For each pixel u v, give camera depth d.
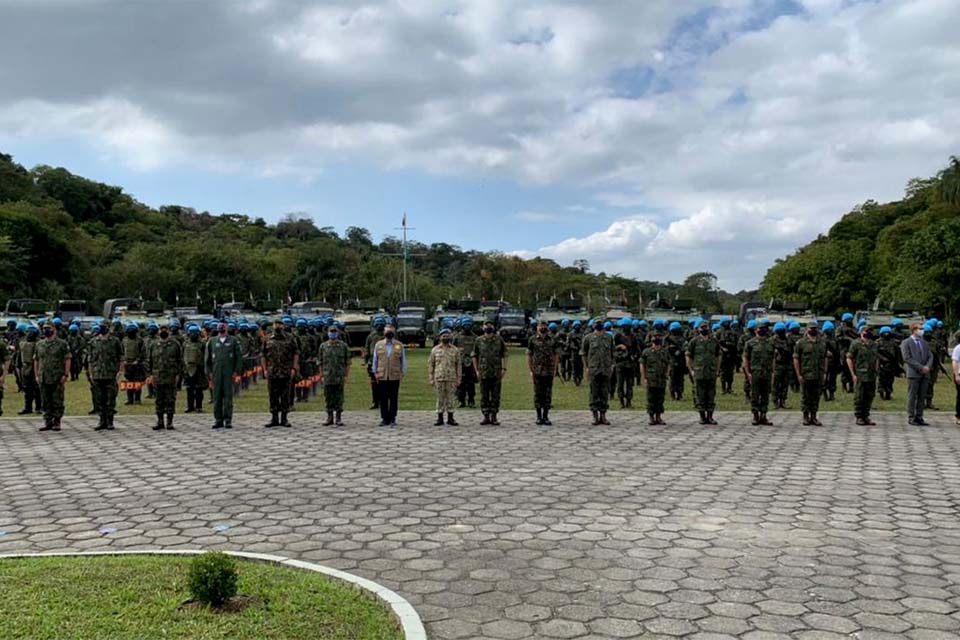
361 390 23.83
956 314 49.28
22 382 18.25
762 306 44.00
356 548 7.00
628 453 12.07
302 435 14.22
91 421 16.72
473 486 9.62
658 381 15.55
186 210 128.25
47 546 7.07
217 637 4.60
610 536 7.35
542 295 81.56
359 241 130.12
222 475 10.40
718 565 6.48
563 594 5.79
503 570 6.37
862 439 13.60
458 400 20.03
